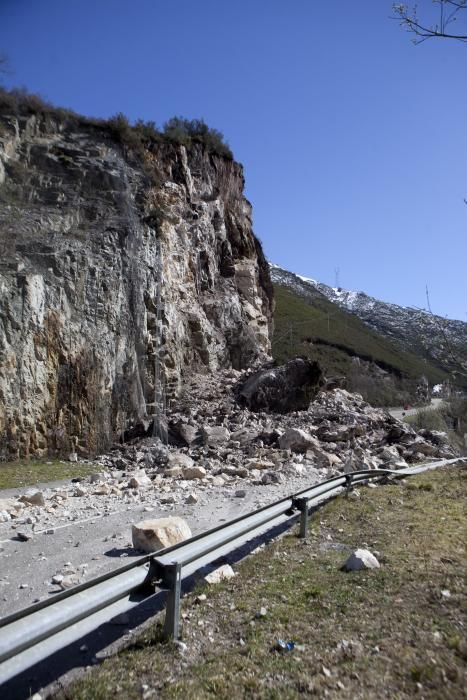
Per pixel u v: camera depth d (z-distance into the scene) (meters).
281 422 22.09
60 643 3.71
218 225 34.72
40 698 3.67
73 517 9.77
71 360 20.73
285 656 3.98
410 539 6.84
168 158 31.59
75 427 20.28
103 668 4.02
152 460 18.44
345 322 113.81
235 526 5.95
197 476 14.42
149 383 24.48
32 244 21.56
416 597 4.84
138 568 4.50
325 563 6.16
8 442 18.38
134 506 10.62
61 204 23.88
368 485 11.12
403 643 4.02
